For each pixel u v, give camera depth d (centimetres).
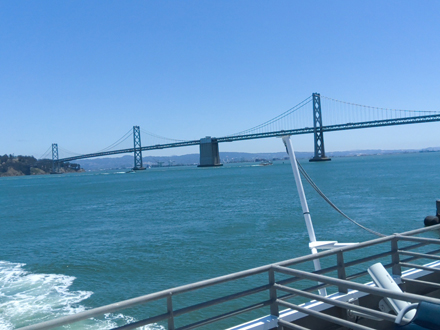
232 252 1858
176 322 1034
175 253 1903
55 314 1121
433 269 418
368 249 1673
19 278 1594
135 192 7181
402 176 7569
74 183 12862
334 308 394
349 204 3691
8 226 3447
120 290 1356
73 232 2873
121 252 2014
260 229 2491
